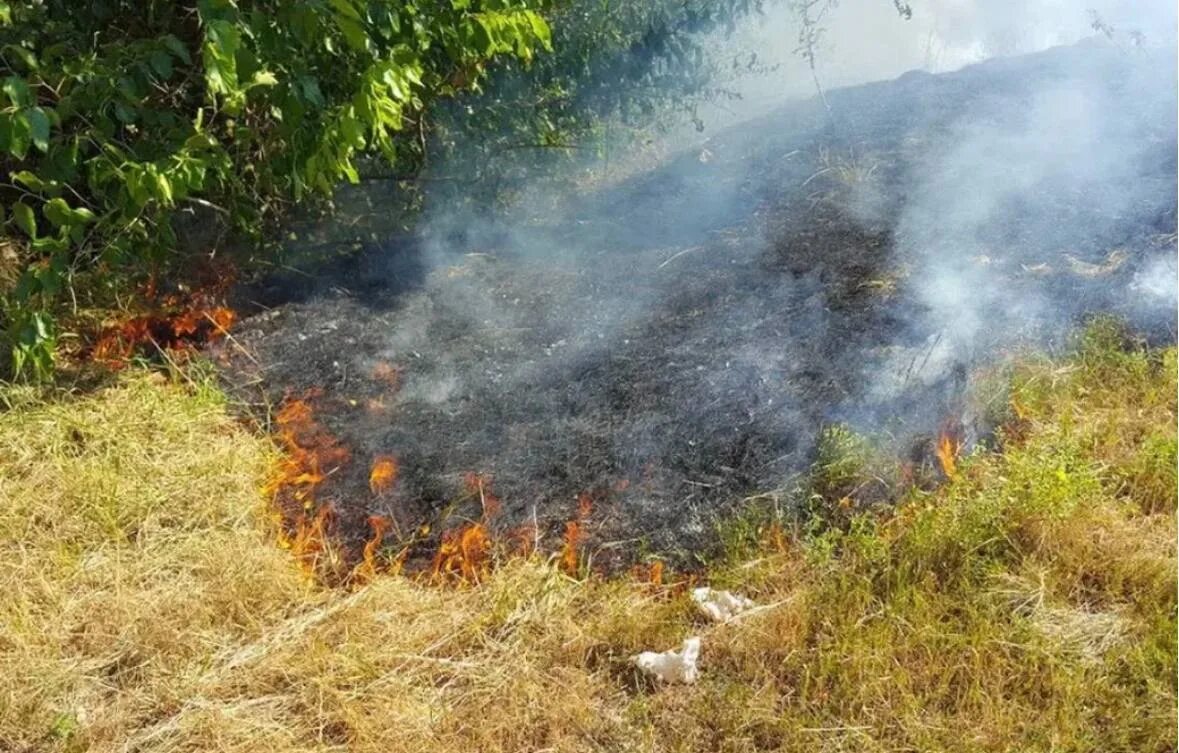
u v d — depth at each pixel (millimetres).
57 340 4141
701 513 3307
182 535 3277
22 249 4410
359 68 4227
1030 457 3279
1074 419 3547
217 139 4176
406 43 4312
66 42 3930
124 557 3182
